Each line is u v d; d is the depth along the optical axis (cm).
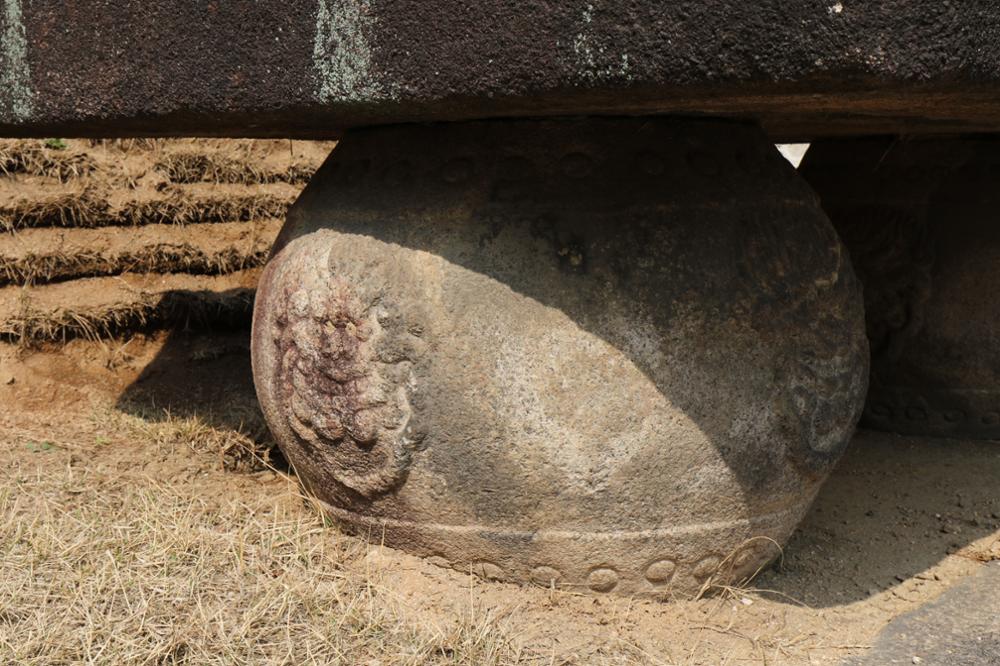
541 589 208
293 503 243
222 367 335
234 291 355
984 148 309
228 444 278
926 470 291
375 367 203
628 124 206
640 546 201
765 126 270
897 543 245
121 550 213
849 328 216
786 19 145
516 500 199
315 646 186
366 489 211
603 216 199
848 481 283
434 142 210
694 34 150
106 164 348
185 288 349
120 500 240
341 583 207
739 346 199
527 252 198
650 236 199
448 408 198
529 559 204
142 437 284
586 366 194
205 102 194
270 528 226
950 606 215
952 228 310
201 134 241
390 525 214
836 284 216
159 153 360
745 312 200
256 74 187
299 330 213
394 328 200
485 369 196
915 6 143
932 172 313
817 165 338
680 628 202
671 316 196
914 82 147
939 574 229
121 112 205
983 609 213
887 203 319
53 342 322
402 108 178
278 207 378
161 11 195
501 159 205
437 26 167
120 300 332
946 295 311
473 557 208
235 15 187
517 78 162
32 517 227
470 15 164
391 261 203
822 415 207
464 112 181
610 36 154
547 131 205
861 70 145
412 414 201
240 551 213
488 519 202
